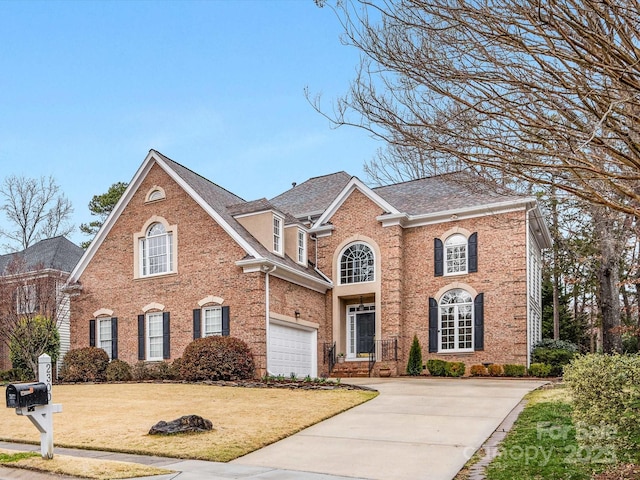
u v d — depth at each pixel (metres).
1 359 30.95
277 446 9.89
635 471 7.16
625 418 7.42
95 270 25.09
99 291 24.84
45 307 25.53
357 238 25.64
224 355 19.77
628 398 7.47
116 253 24.70
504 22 5.14
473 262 23.64
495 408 12.87
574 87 5.23
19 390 8.52
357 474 7.99
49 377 9.02
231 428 11.20
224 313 21.66
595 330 39.59
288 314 22.83
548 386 15.95
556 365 21.83
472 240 23.75
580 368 8.07
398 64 5.75
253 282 21.23
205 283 22.31
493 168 5.98
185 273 22.84
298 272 23.02
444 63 5.58
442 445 9.59
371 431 10.91
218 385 18.09
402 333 24.52
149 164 24.33
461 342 23.67
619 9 4.88
